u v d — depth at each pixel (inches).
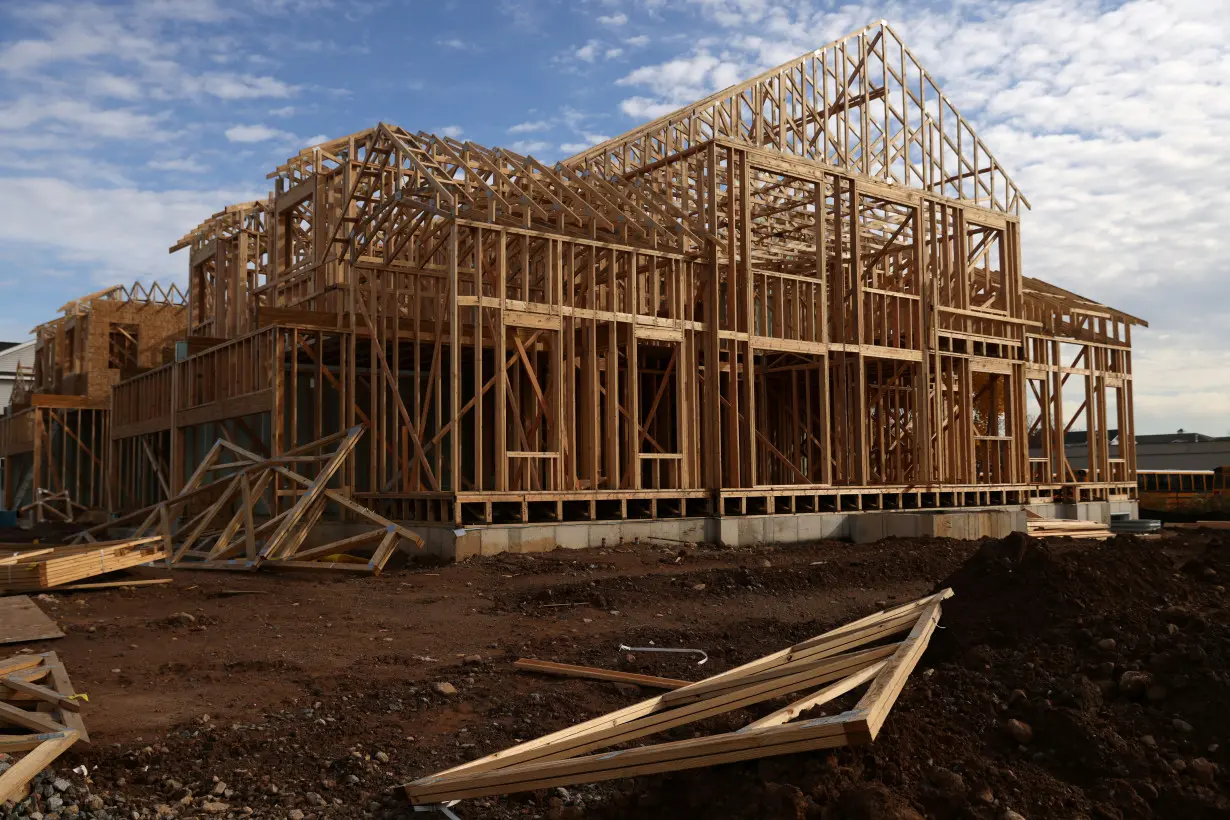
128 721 252.1
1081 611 266.5
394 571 551.8
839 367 832.9
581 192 751.1
